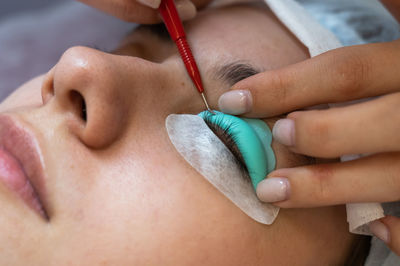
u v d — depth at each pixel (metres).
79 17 1.58
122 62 0.57
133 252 0.52
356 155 0.64
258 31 0.76
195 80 0.63
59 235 0.52
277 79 0.57
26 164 0.54
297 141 0.55
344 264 0.72
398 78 0.55
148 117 0.59
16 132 0.55
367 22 0.95
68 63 0.53
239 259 0.56
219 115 0.61
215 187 0.57
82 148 0.54
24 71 1.42
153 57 0.75
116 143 0.56
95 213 0.52
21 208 0.53
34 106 0.66
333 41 0.77
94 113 0.52
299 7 0.86
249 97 0.58
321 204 0.56
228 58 0.68
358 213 0.60
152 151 0.56
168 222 0.53
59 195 0.53
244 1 0.89
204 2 0.88
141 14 0.71
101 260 0.51
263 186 0.57
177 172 0.56
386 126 0.50
